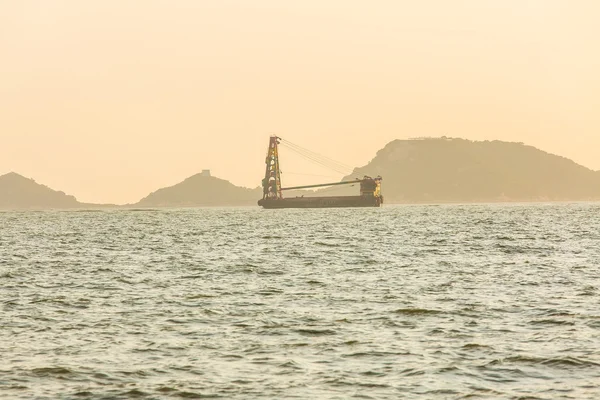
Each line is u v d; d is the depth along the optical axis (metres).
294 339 137.62
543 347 129.38
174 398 104.62
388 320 155.38
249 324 151.75
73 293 197.25
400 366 118.81
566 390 106.19
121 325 151.38
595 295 184.75
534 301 176.88
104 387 108.94
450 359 122.56
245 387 108.69
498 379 111.75
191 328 148.12
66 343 134.88
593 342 132.38
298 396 104.81
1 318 159.12
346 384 109.81
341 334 141.62
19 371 116.19
